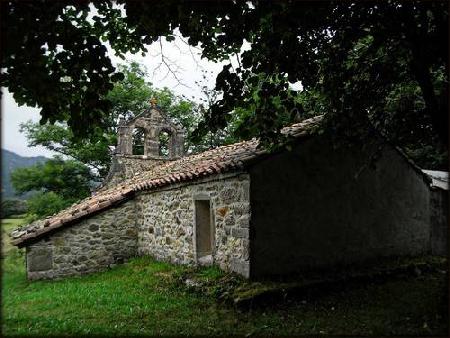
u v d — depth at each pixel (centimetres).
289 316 528
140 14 464
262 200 648
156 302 614
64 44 454
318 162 727
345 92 640
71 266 935
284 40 498
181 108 2161
